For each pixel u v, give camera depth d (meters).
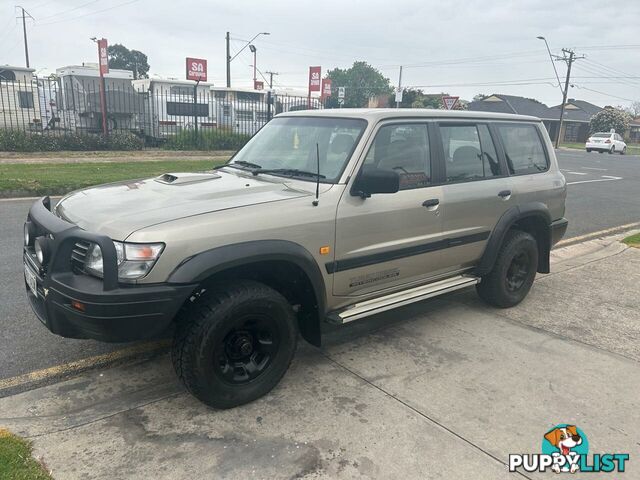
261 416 3.28
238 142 20.67
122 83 21.64
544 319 5.03
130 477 2.71
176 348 3.14
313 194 3.59
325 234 3.55
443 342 4.44
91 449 2.92
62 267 3.04
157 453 2.90
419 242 4.19
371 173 3.56
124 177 12.46
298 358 4.09
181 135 19.84
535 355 4.24
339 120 4.15
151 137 21.34
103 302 2.84
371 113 4.05
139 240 2.90
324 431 3.15
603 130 61.22
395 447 3.02
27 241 3.58
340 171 3.75
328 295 3.74
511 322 4.93
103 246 2.85
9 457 2.76
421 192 4.17
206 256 3.01
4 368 3.77
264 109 24.14
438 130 4.41
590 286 6.08
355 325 4.77
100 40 18.08
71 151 17.52
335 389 3.63
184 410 3.33
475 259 4.80
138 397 3.47
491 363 4.08
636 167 25.22
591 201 13.05
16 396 3.44
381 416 3.32
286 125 4.55
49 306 3.09
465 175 4.61
